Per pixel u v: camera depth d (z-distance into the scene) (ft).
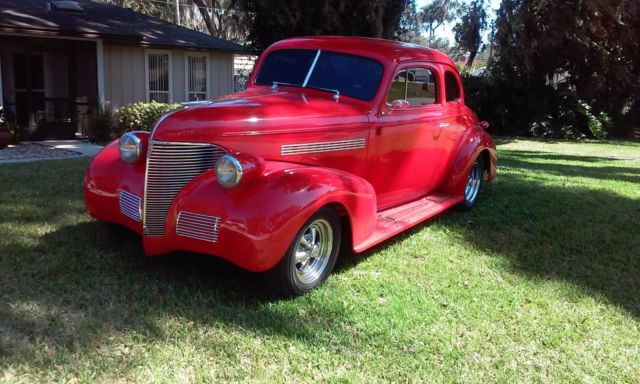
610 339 11.78
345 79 16.35
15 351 9.53
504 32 64.69
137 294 12.17
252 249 11.40
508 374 10.12
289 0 48.47
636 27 63.82
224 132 12.43
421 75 18.24
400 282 14.01
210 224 11.71
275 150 13.24
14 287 12.09
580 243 18.12
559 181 29.58
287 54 17.54
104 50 45.21
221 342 10.39
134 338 10.31
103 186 14.17
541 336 11.68
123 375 9.15
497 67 69.26
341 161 15.01
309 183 12.21
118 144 14.69
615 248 17.84
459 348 10.93
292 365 9.82
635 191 27.27
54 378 8.93
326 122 14.33
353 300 12.70
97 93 44.06
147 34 47.16
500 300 13.30
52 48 41.93
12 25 36.91
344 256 15.64
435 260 15.85
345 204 12.98
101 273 13.21
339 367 9.92
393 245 16.98
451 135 20.25
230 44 53.88
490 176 23.47
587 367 10.57
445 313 12.41
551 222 20.36
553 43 61.77
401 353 10.55
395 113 16.69
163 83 49.80
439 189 21.07
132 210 13.39
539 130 66.90
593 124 66.74
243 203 11.57
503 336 11.57
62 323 10.66
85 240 15.42
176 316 11.28
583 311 13.07
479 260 16.10
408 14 58.13
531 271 15.43
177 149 12.32
